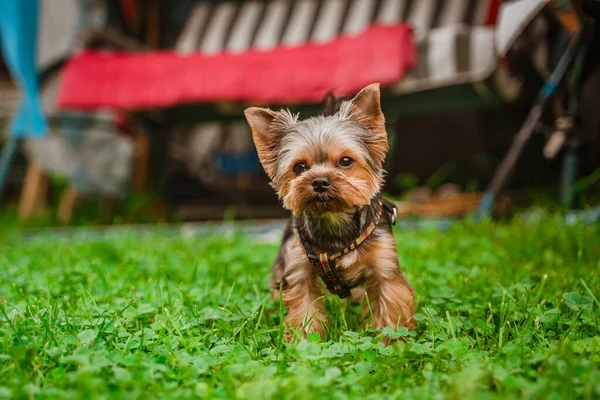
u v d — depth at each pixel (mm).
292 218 1021
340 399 735
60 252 1573
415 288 1148
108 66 2168
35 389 750
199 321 971
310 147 1000
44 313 981
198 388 757
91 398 728
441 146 2748
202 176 3158
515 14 1570
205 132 3104
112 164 2523
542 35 1936
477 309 1014
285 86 2010
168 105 2123
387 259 969
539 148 2424
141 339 879
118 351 837
